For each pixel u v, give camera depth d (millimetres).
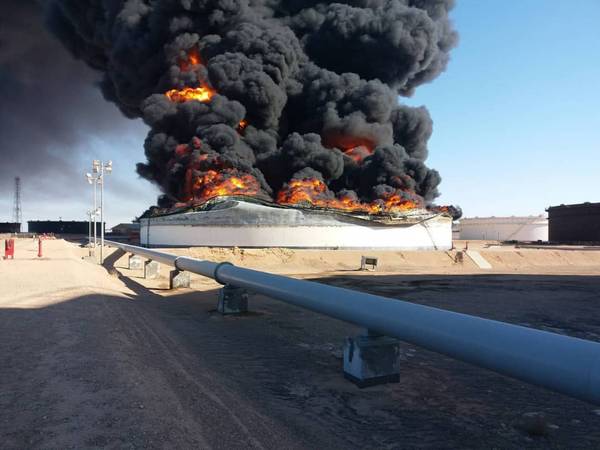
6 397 5316
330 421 6188
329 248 51406
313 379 8164
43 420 4707
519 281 31625
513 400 7449
